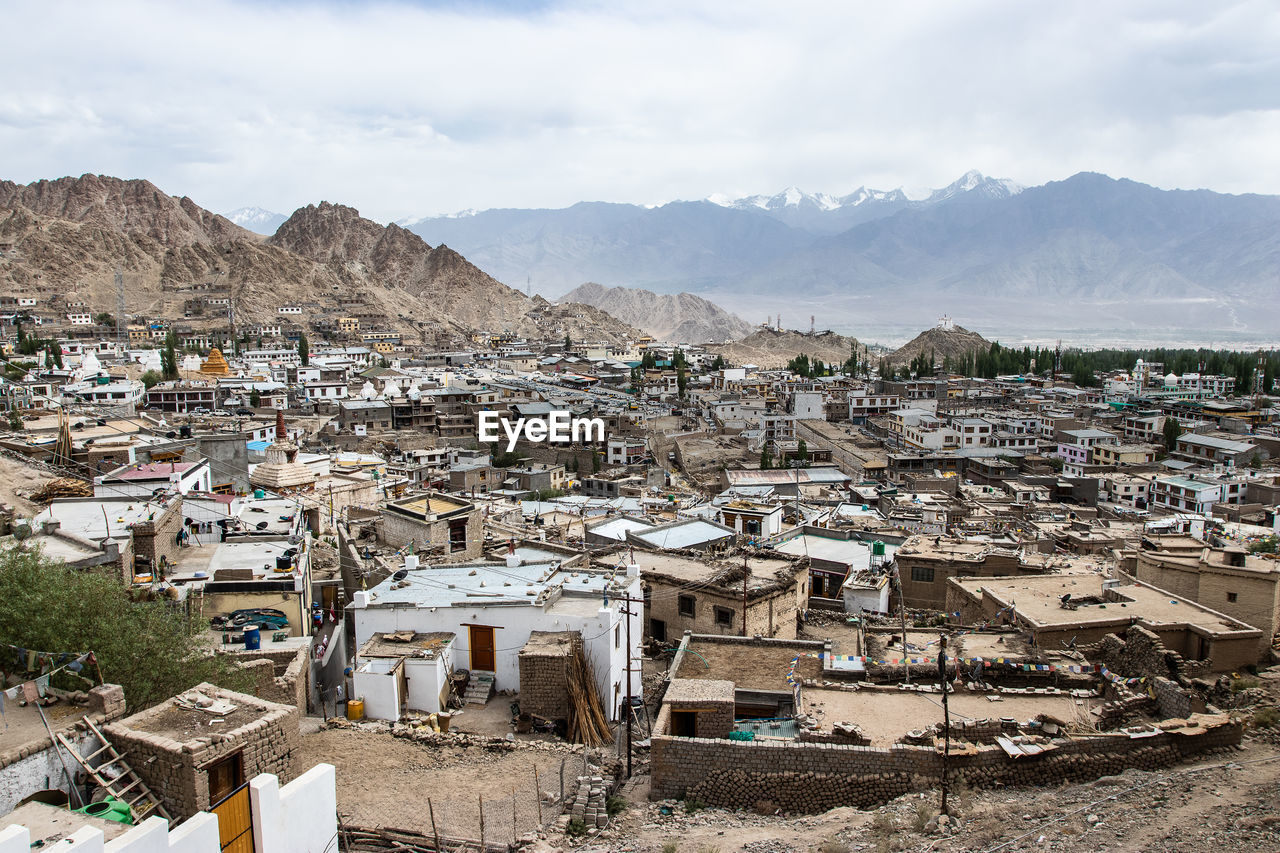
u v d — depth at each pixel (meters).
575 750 32.06
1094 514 123.00
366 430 183.00
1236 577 44.75
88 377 164.62
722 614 44.59
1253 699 35.03
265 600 40.16
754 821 27.73
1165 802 26.27
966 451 177.88
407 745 31.50
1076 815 25.70
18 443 76.75
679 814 28.45
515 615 37.06
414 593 39.50
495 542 61.00
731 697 31.03
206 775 22.58
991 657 37.44
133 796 22.44
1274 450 191.88
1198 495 138.62
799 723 31.03
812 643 39.44
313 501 64.44
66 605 26.94
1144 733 29.14
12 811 20.22
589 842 26.17
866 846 24.72
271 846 22.84
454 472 144.00
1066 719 31.47
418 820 27.16
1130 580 49.84
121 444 73.12
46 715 23.80
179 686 28.02
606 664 36.09
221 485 68.75
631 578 40.91
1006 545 65.31
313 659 37.81
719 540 59.38
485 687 36.75
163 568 41.97
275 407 186.88
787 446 182.88
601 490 148.12
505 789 29.14
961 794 27.20
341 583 51.22
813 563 57.72
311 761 30.17
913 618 51.69
